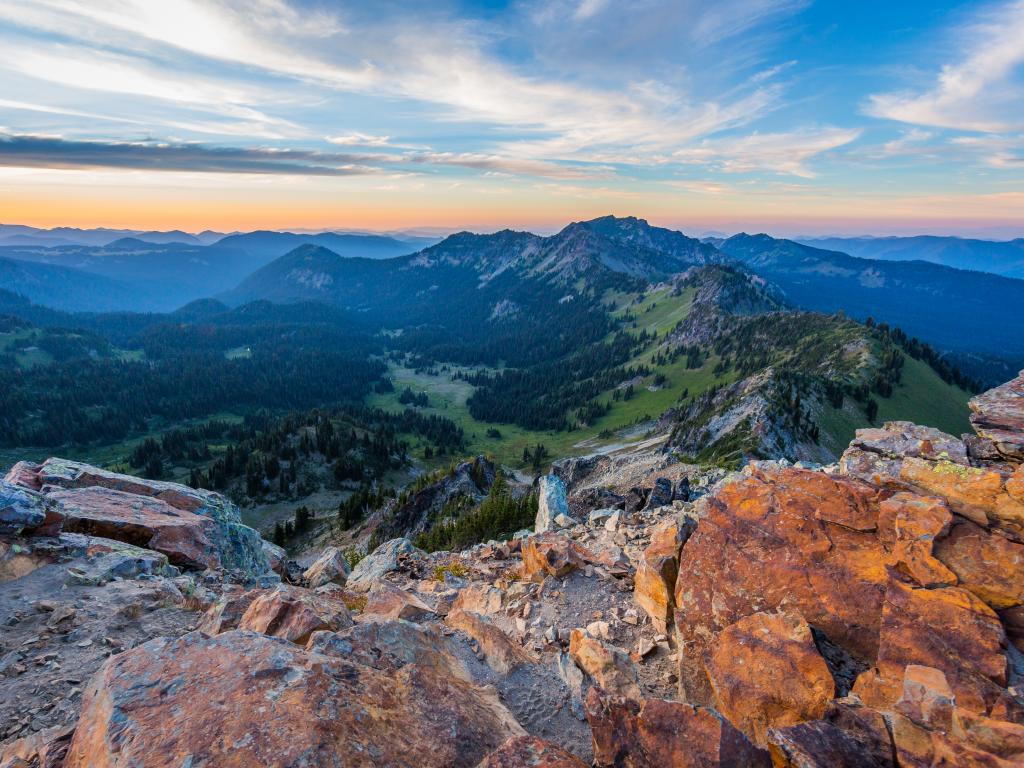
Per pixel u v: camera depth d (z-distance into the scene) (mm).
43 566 13828
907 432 11531
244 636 7711
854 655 7656
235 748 5438
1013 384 11875
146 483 21516
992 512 8281
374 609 12617
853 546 8875
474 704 7562
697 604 9633
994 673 6281
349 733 5922
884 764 5547
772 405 114250
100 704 6449
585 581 15023
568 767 5660
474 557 21062
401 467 178125
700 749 5992
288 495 147375
